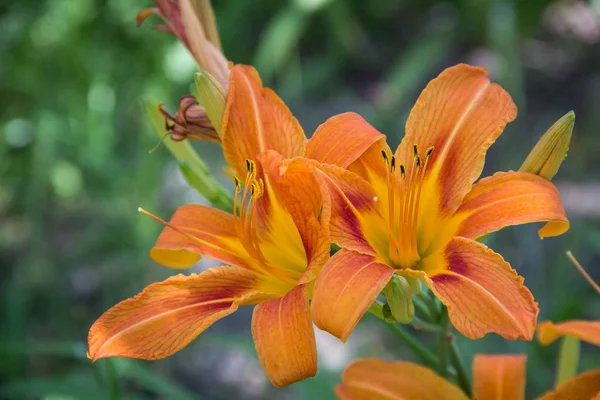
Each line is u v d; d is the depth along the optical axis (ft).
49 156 3.59
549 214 1.40
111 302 3.21
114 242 3.44
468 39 4.65
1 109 3.85
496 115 1.49
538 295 3.19
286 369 1.32
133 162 3.52
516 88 3.40
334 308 1.30
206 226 1.56
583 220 3.34
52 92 3.69
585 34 5.01
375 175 1.51
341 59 4.54
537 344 2.76
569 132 1.44
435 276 1.39
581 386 1.52
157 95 3.27
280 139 1.50
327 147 1.50
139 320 1.41
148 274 3.20
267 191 1.47
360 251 1.39
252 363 3.19
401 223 1.46
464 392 1.65
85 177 3.69
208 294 1.45
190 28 1.58
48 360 3.14
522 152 3.87
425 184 1.50
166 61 3.22
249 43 4.35
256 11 4.39
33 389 2.22
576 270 3.11
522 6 4.45
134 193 3.32
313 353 1.32
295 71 4.29
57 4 3.67
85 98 3.70
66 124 3.60
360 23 5.12
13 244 3.64
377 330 3.19
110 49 3.72
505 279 1.33
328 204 1.36
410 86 3.66
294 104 4.29
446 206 1.48
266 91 1.53
